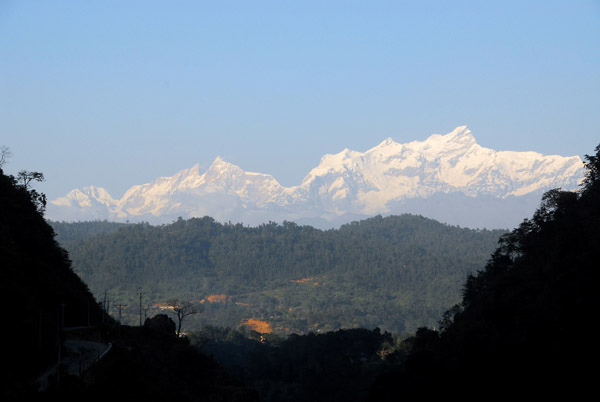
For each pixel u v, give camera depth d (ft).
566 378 448.65
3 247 499.10
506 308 603.67
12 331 365.40
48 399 318.65
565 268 557.74
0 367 342.03
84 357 406.82
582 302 479.41
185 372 543.80
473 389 509.76
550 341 481.05
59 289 540.11
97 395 347.97
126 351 456.04
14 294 394.73
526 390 466.29
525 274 645.92
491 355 515.91
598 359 443.73
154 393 407.64
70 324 542.98
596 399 433.48
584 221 604.08
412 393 588.09
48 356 386.32
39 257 613.52
